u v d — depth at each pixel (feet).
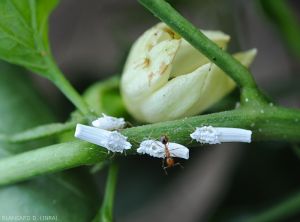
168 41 0.15
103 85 0.18
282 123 0.15
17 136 0.17
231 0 0.25
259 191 0.25
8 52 0.16
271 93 0.25
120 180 0.25
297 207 0.21
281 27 0.22
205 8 0.25
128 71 0.16
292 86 0.25
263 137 0.15
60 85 0.16
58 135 0.16
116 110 0.17
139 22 0.26
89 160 0.15
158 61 0.15
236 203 0.25
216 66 0.15
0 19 0.16
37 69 0.16
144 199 0.25
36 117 0.18
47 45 0.16
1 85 0.19
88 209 0.17
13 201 0.16
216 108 0.19
